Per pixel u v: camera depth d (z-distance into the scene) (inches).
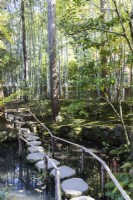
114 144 294.0
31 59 705.0
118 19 179.9
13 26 676.7
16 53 703.1
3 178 225.8
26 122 397.4
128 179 169.5
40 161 246.5
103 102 374.6
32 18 640.4
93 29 189.5
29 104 530.3
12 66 561.6
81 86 190.9
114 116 351.6
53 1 394.0
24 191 198.4
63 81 695.7
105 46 208.4
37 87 612.4
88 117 378.0
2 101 309.9
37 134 361.4
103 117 361.4
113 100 402.6
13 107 529.0
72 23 191.2
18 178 225.6
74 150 298.2
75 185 188.1
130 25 174.4
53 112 394.0
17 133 347.6
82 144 319.0
